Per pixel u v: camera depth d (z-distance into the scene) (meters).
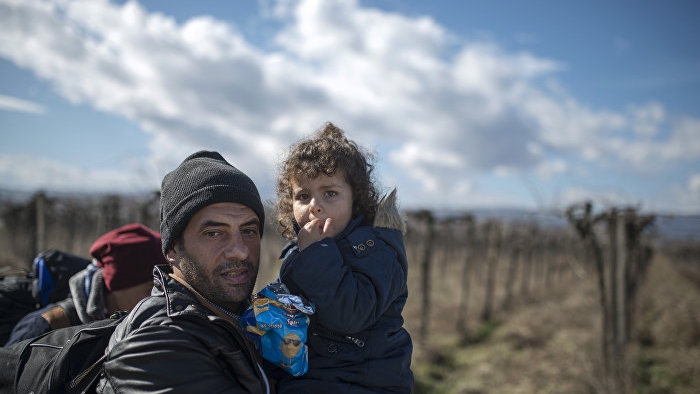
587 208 6.46
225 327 1.43
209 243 1.53
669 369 7.91
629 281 8.29
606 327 6.79
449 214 12.26
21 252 15.30
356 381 1.57
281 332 1.49
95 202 11.60
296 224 1.85
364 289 1.58
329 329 1.61
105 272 2.17
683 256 23.28
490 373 8.88
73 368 1.60
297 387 1.55
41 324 2.09
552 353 9.02
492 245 14.63
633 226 6.64
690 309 10.27
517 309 14.45
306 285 1.58
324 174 1.71
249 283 1.60
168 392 1.29
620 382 6.57
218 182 1.55
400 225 1.86
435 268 21.62
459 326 12.28
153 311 1.47
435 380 9.05
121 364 1.33
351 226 1.78
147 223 7.77
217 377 1.37
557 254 24.14
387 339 1.67
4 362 1.76
